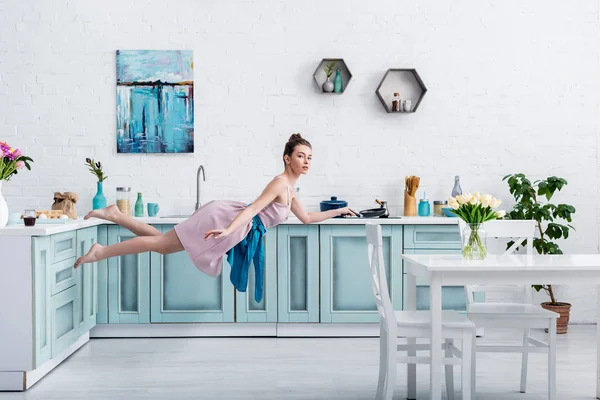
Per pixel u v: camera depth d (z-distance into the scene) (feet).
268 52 16.22
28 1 16.01
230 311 14.61
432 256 10.23
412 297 10.30
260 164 16.24
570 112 16.44
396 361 8.95
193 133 16.17
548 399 10.14
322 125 16.29
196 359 12.74
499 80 16.39
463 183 16.40
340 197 16.31
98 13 16.10
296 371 11.84
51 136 16.10
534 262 9.15
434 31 16.34
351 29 16.29
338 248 14.60
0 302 10.56
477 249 9.57
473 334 9.96
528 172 16.43
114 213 11.33
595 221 16.43
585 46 16.40
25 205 16.06
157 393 10.46
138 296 14.55
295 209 11.20
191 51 16.10
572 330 15.56
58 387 10.82
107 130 16.16
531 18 16.39
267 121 16.22
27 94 16.06
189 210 16.22
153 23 16.11
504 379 11.44
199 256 10.28
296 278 14.64
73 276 12.66
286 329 14.82
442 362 8.87
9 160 11.22
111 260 14.53
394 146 16.34
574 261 9.29
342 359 12.73
